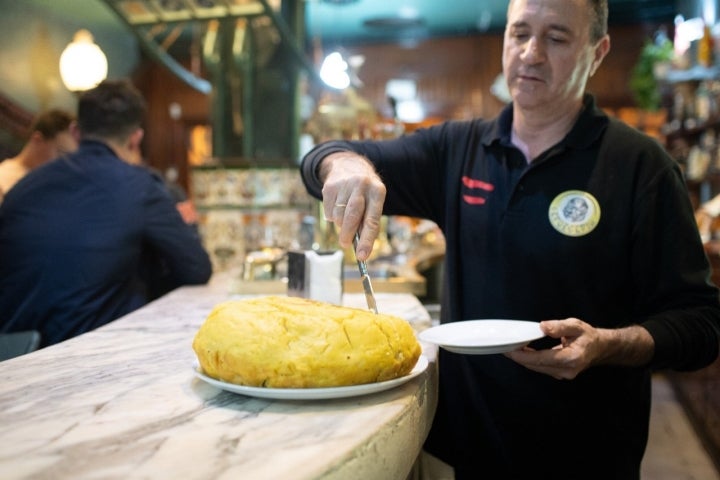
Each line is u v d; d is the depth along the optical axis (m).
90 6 6.08
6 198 2.23
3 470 0.63
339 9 6.86
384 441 0.76
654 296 1.48
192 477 0.61
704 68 4.24
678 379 4.28
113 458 0.66
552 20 1.45
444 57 7.82
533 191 1.54
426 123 8.02
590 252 1.49
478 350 1.01
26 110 5.02
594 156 1.52
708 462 3.25
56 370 1.04
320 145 1.62
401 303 1.94
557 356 1.13
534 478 1.53
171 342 1.30
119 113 2.29
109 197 2.18
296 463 0.65
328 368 0.84
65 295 2.12
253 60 4.25
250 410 0.83
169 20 3.72
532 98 1.50
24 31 5.04
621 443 1.52
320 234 3.03
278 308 0.90
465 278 1.63
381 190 1.12
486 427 1.55
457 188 1.68
